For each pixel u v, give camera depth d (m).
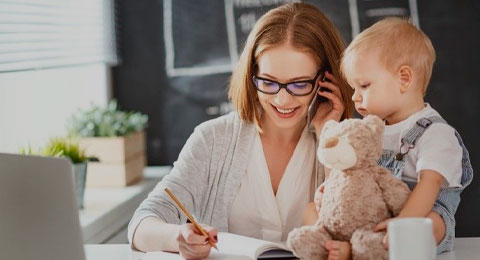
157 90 3.99
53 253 1.29
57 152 2.79
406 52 1.52
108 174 3.34
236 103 1.80
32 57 3.00
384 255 1.31
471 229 3.81
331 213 1.38
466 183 1.54
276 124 1.70
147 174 3.73
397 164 1.52
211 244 1.49
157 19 3.97
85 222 2.62
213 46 3.94
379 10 3.84
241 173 1.81
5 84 3.05
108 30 3.82
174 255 1.57
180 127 3.99
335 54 1.72
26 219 1.29
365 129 1.36
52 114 3.50
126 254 1.69
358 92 1.57
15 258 1.28
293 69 1.65
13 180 1.29
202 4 3.94
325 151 1.35
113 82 4.00
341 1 3.84
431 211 1.47
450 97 3.84
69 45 3.42
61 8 3.35
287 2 3.87
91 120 3.37
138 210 1.74
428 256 1.11
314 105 1.79
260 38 1.70
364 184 1.36
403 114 1.56
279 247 1.51
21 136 3.14
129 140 3.41
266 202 1.81
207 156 1.82
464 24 3.82
